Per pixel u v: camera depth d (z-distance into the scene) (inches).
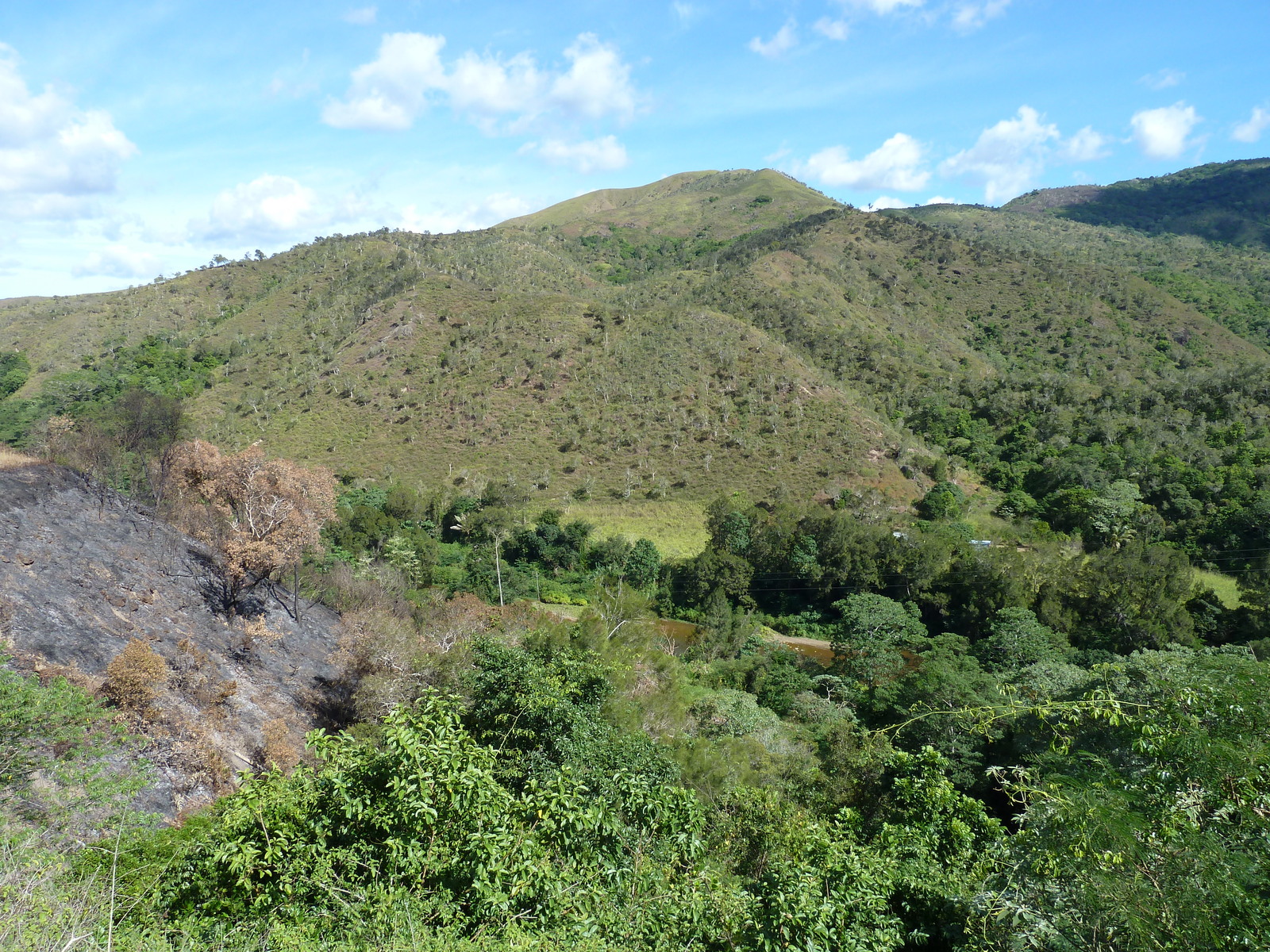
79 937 217.9
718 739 849.5
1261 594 1421.0
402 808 273.9
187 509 1204.5
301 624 1112.2
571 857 299.4
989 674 1160.2
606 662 709.3
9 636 696.4
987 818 353.7
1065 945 236.4
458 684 730.8
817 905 259.6
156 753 652.7
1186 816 226.7
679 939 270.8
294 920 259.8
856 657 1355.8
